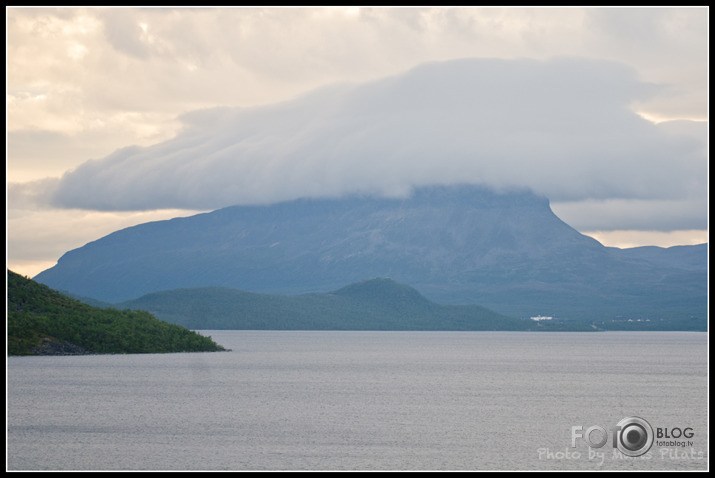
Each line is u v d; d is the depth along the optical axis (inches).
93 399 5802.2
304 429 4537.4
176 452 3843.5
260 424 4722.0
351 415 5157.5
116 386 6692.9
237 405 5634.8
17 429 4443.9
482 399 6190.9
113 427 4547.2
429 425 4729.3
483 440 4229.8
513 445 4097.0
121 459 3683.6
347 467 3543.3
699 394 6678.2
